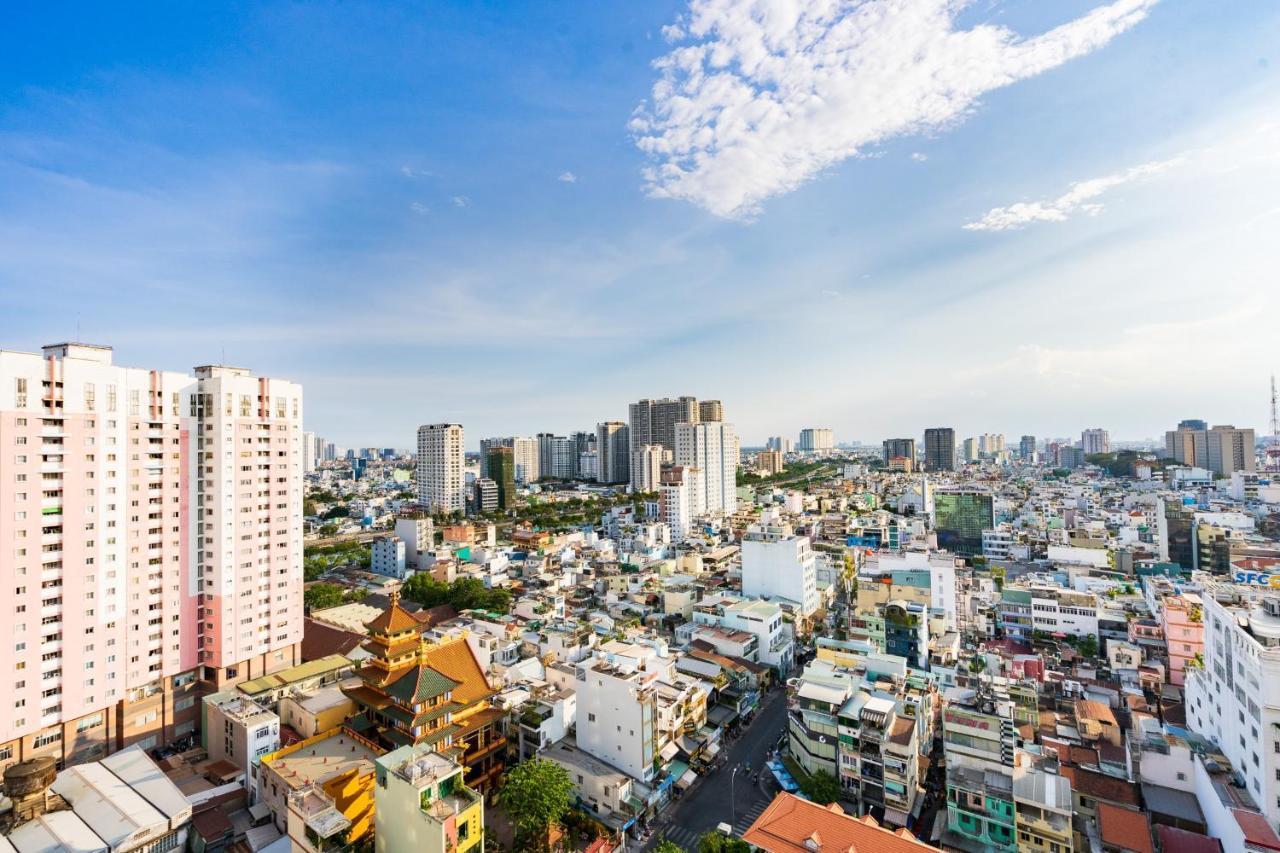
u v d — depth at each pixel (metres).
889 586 136.12
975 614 147.88
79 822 73.12
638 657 104.12
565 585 190.75
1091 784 77.25
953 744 81.75
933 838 76.06
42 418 92.06
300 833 65.00
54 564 93.25
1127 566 197.38
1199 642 113.69
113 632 100.25
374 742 85.44
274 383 123.19
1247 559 168.88
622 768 86.38
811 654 142.25
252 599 118.31
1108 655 123.62
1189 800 76.69
